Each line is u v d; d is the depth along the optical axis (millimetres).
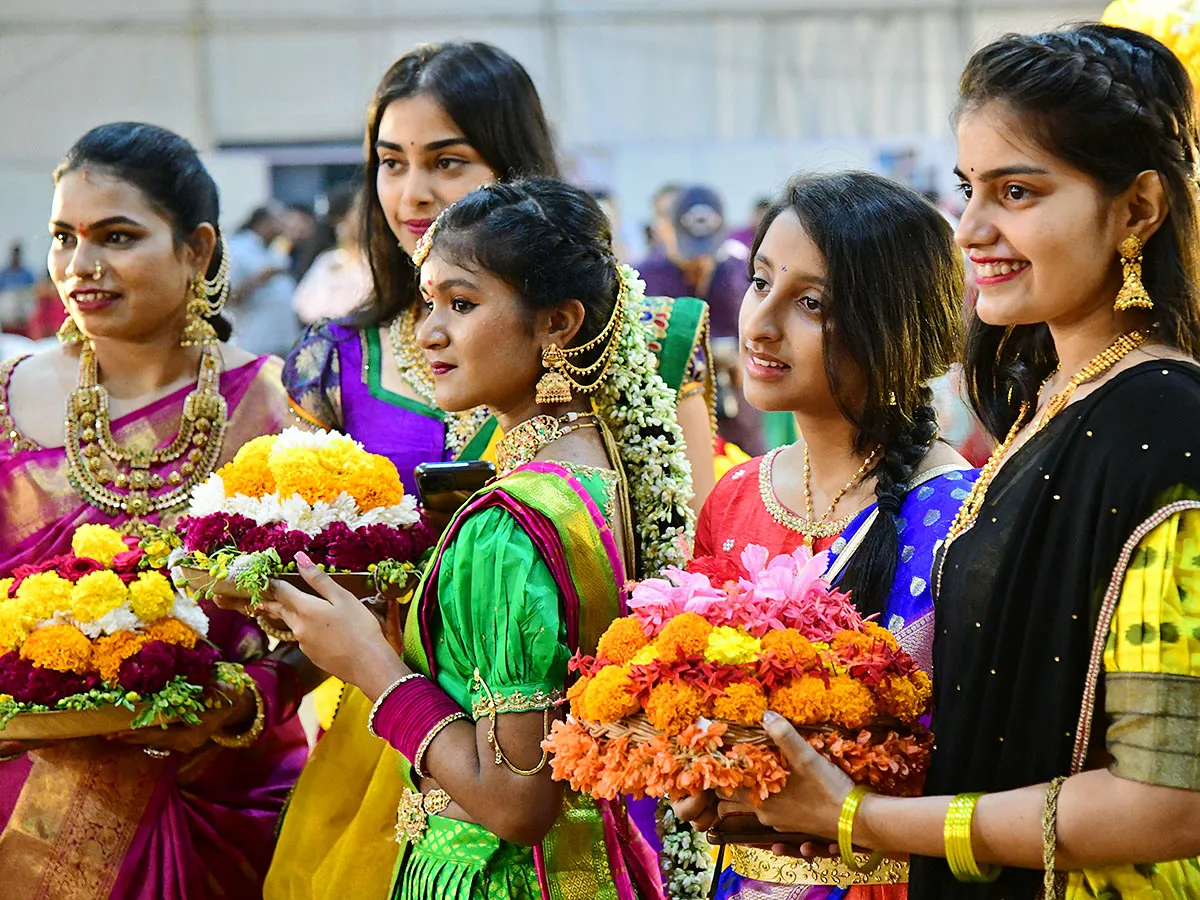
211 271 4480
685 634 2641
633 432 3463
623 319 3432
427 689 3129
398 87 4375
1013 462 2615
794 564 2891
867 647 2693
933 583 2824
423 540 3482
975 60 2584
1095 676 2396
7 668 3617
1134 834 2303
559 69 16094
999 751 2521
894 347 3279
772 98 16359
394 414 4320
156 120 15195
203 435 4309
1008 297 2555
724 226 13148
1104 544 2379
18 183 14523
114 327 4191
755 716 2559
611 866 3225
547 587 3031
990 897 2553
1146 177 2465
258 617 3525
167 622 3789
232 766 4199
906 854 2609
